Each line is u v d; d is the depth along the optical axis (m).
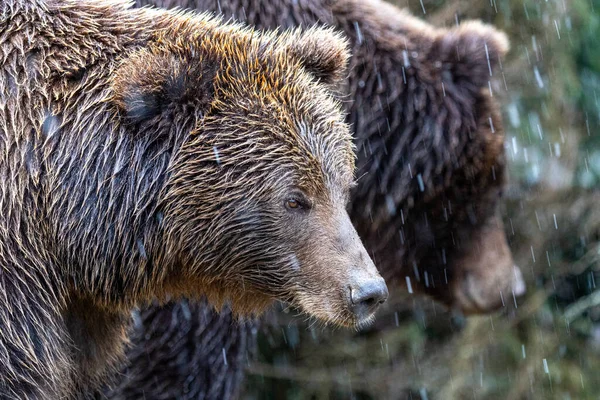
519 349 16.89
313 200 7.61
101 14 7.84
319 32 8.52
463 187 11.02
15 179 7.23
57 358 7.53
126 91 7.22
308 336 16.94
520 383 16.52
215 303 8.33
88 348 8.37
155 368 10.61
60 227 7.40
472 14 16.92
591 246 17.47
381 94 10.75
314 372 16.84
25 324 7.23
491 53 11.12
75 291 7.73
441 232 11.33
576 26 17.38
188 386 10.77
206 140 7.45
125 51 7.68
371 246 11.27
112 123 7.44
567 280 18.02
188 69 7.43
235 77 7.58
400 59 10.86
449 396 16.42
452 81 10.92
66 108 7.40
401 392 17.27
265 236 7.59
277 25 10.42
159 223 7.55
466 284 11.69
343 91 10.36
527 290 17.00
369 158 10.73
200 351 10.66
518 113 16.83
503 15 16.83
